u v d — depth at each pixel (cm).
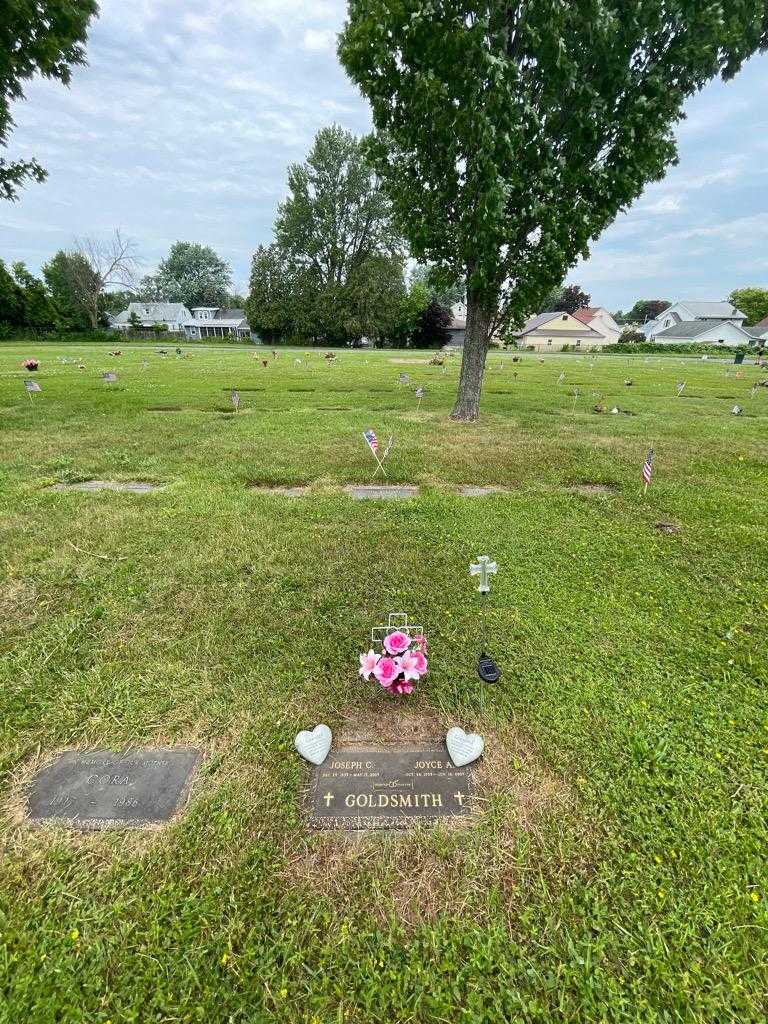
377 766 202
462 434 812
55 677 248
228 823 177
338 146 3944
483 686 244
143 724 220
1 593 322
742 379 2039
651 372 2317
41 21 743
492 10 616
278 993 133
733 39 635
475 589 334
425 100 638
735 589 343
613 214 716
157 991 134
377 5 618
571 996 134
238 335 6322
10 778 195
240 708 229
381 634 283
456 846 171
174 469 595
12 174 880
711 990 135
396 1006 132
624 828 177
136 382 1429
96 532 413
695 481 591
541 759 205
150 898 154
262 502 488
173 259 7406
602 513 482
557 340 5641
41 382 1385
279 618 297
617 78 655
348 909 152
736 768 201
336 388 1385
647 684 248
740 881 160
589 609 313
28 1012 129
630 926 149
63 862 165
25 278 4722
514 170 671
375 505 486
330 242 4253
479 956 141
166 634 281
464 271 809
